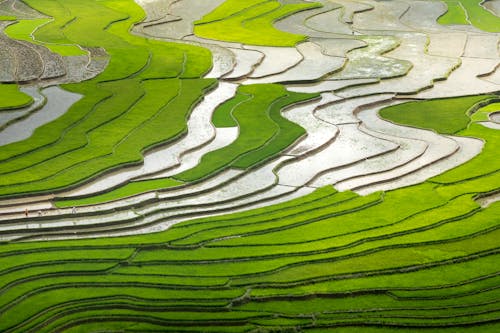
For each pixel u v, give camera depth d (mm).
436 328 38438
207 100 67312
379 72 75375
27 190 49875
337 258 44438
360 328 38562
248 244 45750
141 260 43969
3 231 46406
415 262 44188
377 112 67125
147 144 57312
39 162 53781
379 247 45688
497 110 68125
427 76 74625
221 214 49562
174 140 58781
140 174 53531
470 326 38594
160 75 71250
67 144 56688
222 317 39000
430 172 56156
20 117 60469
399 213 49688
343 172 55781
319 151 58875
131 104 64250
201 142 58875
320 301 40875
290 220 48594
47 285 41344
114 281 41875
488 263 44344
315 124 63562
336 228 47688
